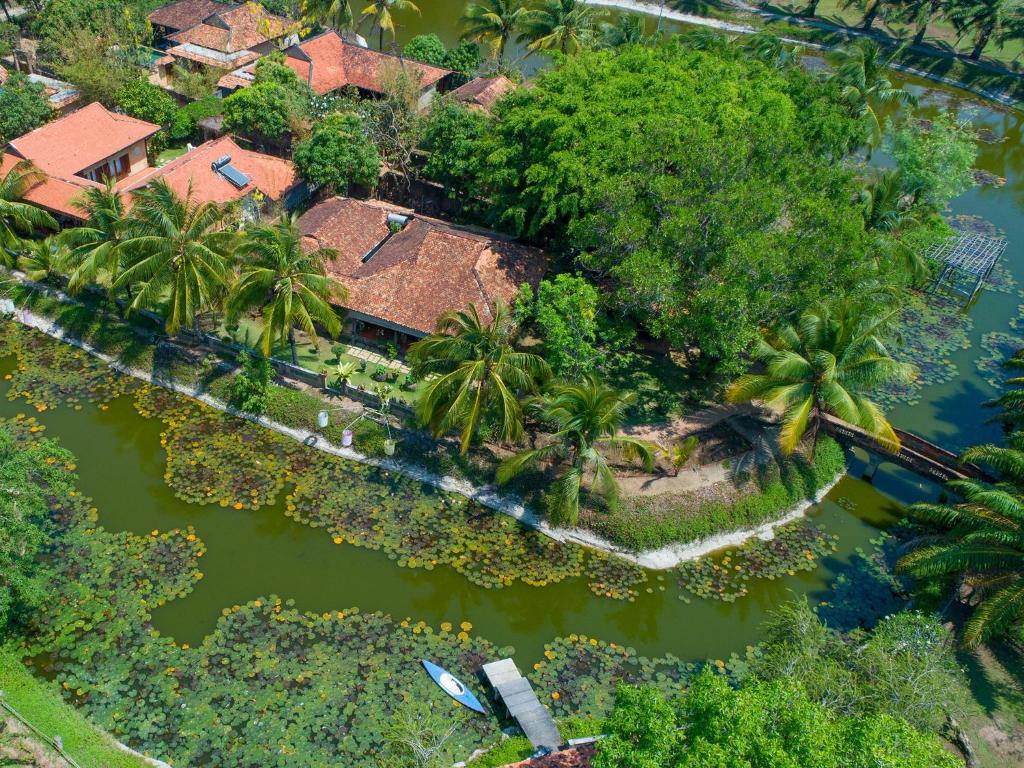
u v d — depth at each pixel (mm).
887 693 31656
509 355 41469
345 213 56406
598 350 45719
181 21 84250
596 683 36406
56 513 41031
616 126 50656
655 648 38344
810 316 42969
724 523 43656
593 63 58375
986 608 35812
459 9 111250
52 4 75500
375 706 34156
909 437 47500
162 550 39781
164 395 48531
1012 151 90062
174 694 33750
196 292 46344
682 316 44031
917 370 57875
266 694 34125
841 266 44938
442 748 32875
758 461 46125
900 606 41031
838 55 75688
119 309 52000
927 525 45156
